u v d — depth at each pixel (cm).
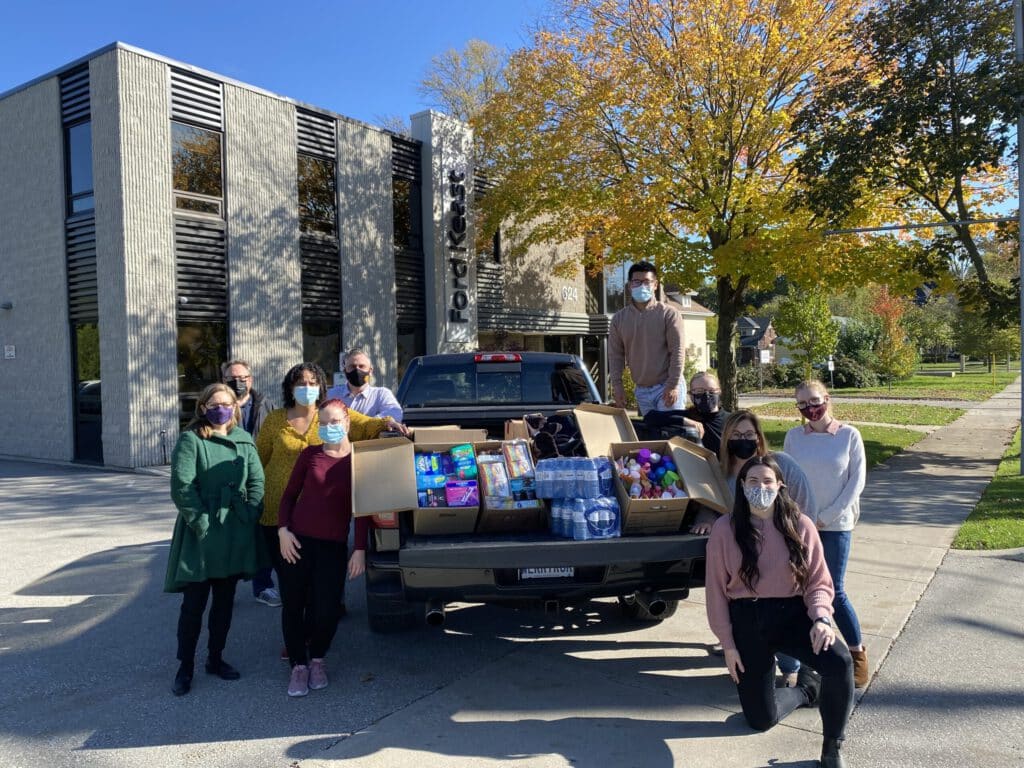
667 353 544
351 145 1728
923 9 1251
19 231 1503
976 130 1248
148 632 530
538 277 2394
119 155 1288
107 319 1325
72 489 1128
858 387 4056
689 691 420
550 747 358
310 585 430
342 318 1709
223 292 1453
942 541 741
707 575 373
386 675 449
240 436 445
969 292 1411
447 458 432
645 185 1625
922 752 348
